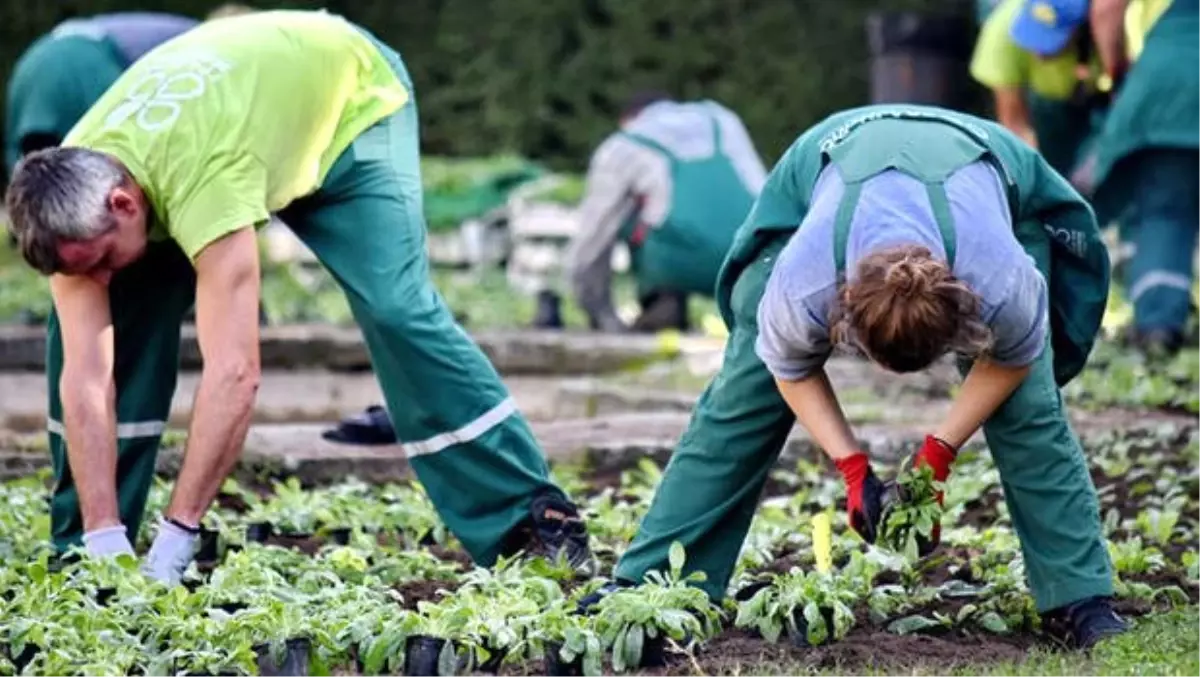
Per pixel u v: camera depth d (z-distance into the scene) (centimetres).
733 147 2352
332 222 1161
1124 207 1988
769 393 1029
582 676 986
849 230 941
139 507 1220
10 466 1530
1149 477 1480
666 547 1059
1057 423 1030
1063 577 1034
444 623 991
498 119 3469
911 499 990
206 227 1090
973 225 939
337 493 1425
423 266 1179
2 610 1020
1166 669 947
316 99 1140
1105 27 1962
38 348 2080
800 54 3409
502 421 1186
